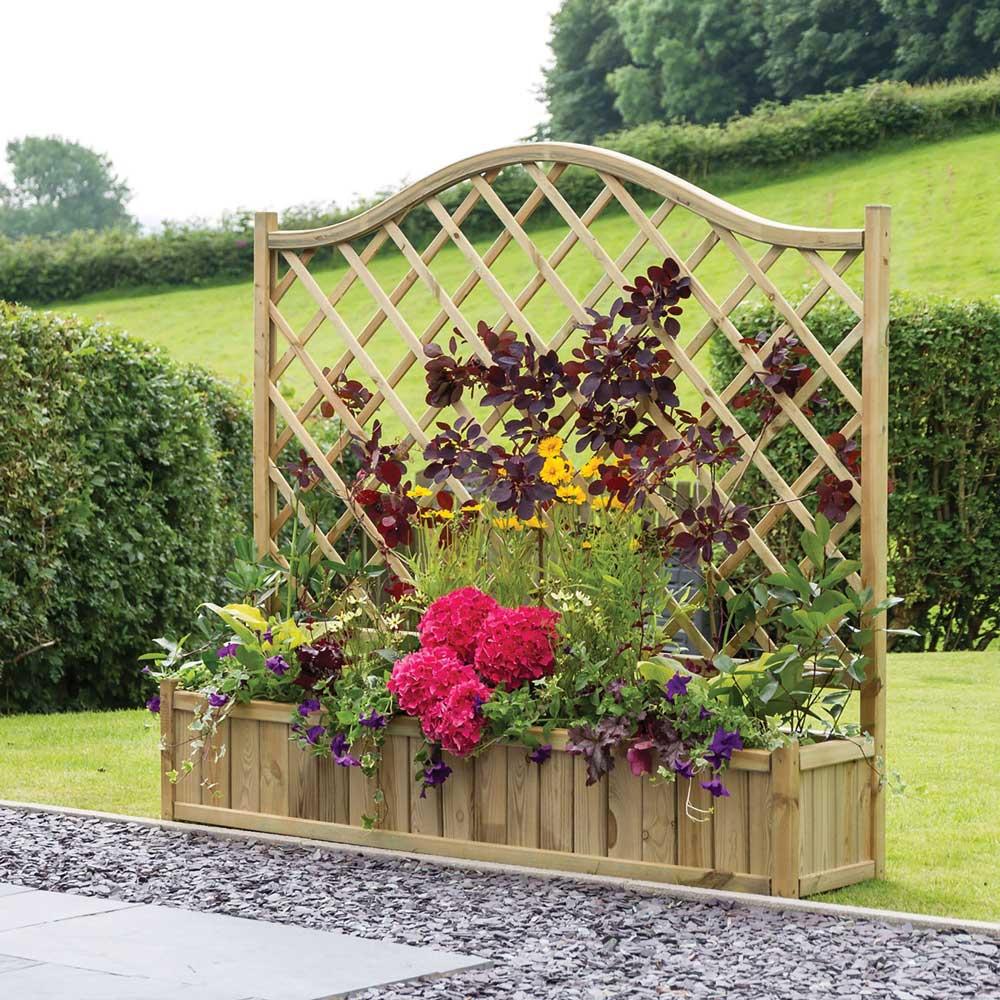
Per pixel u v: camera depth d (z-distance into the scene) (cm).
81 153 4909
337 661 436
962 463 899
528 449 491
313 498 498
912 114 2077
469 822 404
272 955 295
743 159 2114
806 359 867
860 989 278
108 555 726
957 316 891
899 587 914
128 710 719
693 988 278
